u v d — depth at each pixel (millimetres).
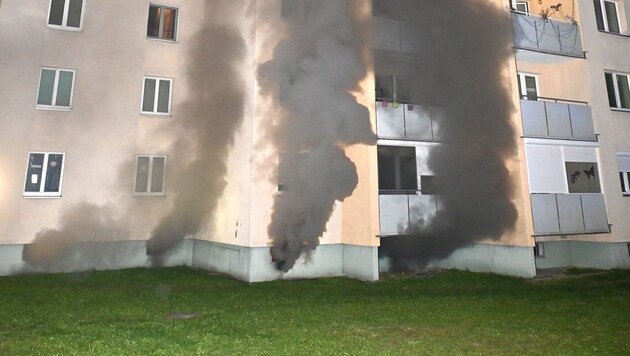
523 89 13453
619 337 5230
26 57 11867
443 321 6148
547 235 11117
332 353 4680
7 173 11336
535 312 6695
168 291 9000
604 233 11883
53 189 11891
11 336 5195
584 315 6430
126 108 12875
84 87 12438
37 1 12156
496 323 6012
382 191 11602
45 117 11914
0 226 11133
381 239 12500
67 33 12406
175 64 13648
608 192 12156
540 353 4660
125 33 13117
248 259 10531
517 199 11266
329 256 11547
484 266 12008
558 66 13367
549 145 11734
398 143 11469
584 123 12312
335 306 7289
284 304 7582
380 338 5285
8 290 8664
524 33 12117
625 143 12773
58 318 6246
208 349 4777
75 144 12164
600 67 12961
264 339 5191
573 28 12875
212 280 10547
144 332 5434
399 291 9320
